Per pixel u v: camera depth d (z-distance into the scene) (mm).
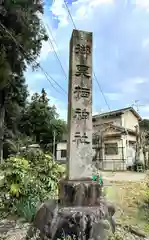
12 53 13281
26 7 12117
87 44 4059
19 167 4977
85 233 3137
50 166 5574
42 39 13422
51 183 5270
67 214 3234
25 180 4887
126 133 21344
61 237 3084
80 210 3316
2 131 16438
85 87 3922
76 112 3814
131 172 18109
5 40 12180
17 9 11688
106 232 3320
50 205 3562
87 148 3768
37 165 5633
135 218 4742
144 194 6738
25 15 12055
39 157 5992
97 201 3531
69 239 3035
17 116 20328
